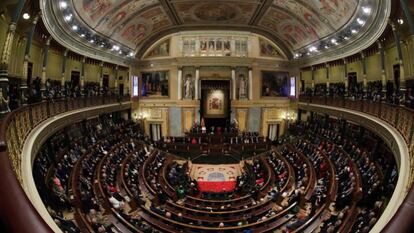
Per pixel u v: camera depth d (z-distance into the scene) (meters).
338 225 10.01
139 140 26.28
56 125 14.16
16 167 5.80
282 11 24.66
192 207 14.70
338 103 21.36
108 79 29.45
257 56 30.84
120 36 26.00
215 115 30.92
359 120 17.22
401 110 11.22
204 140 28.16
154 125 31.86
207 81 30.72
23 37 14.48
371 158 14.96
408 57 15.34
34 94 13.51
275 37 31.03
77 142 18.25
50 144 14.20
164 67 31.16
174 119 31.14
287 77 32.31
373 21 15.78
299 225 11.25
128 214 12.53
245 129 31.28
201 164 25.03
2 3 11.29
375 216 8.85
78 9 17.78
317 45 25.83
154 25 28.41
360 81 22.73
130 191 14.78
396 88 16.64
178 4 23.89
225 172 23.17
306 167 17.45
